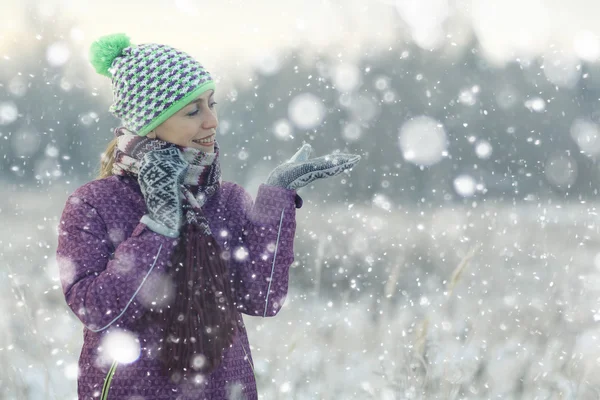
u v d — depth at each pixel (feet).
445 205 33.76
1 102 18.56
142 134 11.33
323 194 36.55
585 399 15.99
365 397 16.22
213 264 10.69
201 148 11.51
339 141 39.55
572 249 20.35
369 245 26.48
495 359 17.30
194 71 11.33
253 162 41.63
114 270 10.45
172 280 10.55
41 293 19.49
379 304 22.77
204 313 10.55
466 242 22.93
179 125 11.22
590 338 18.02
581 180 21.27
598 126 19.63
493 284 20.79
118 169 11.45
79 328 19.93
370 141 38.47
